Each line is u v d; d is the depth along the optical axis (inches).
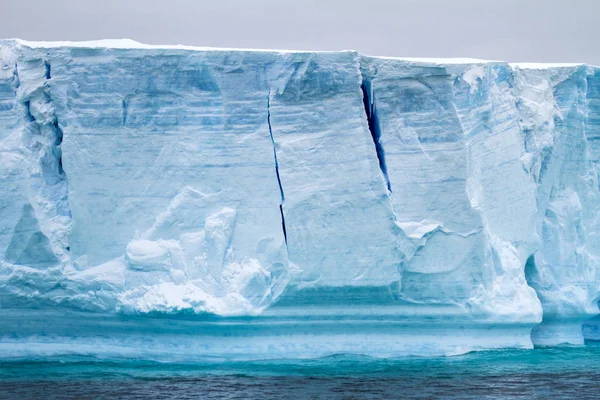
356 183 2711.6
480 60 2960.1
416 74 2785.4
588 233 3191.4
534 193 3014.3
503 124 2965.1
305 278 2677.2
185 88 2709.2
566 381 2608.3
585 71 3129.9
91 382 2502.5
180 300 2618.1
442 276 2785.4
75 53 2726.4
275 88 2706.7
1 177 2714.1
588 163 3193.9
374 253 2714.1
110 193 2723.9
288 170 2696.9
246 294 2659.9
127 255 2674.7
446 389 2466.8
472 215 2797.7
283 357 2728.8
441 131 2797.7
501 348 2925.7
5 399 2331.4
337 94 2719.0
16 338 2792.8
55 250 2721.5
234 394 2368.4
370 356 2783.0
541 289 3090.6
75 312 2746.1
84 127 2726.4
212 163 2704.2
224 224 2677.2
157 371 2640.3
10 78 2758.4
